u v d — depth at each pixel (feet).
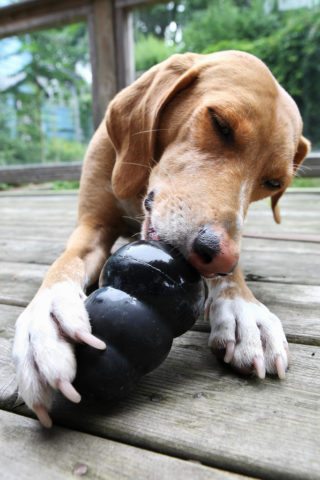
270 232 2.48
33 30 4.70
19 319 0.97
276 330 1.06
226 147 1.24
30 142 7.65
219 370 1.01
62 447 0.77
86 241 1.51
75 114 7.99
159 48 5.92
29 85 8.21
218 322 1.07
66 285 1.09
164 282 0.89
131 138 1.48
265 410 0.86
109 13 4.22
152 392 0.92
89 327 0.86
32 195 4.53
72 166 4.93
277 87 1.44
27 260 1.96
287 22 6.89
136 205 1.55
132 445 0.78
